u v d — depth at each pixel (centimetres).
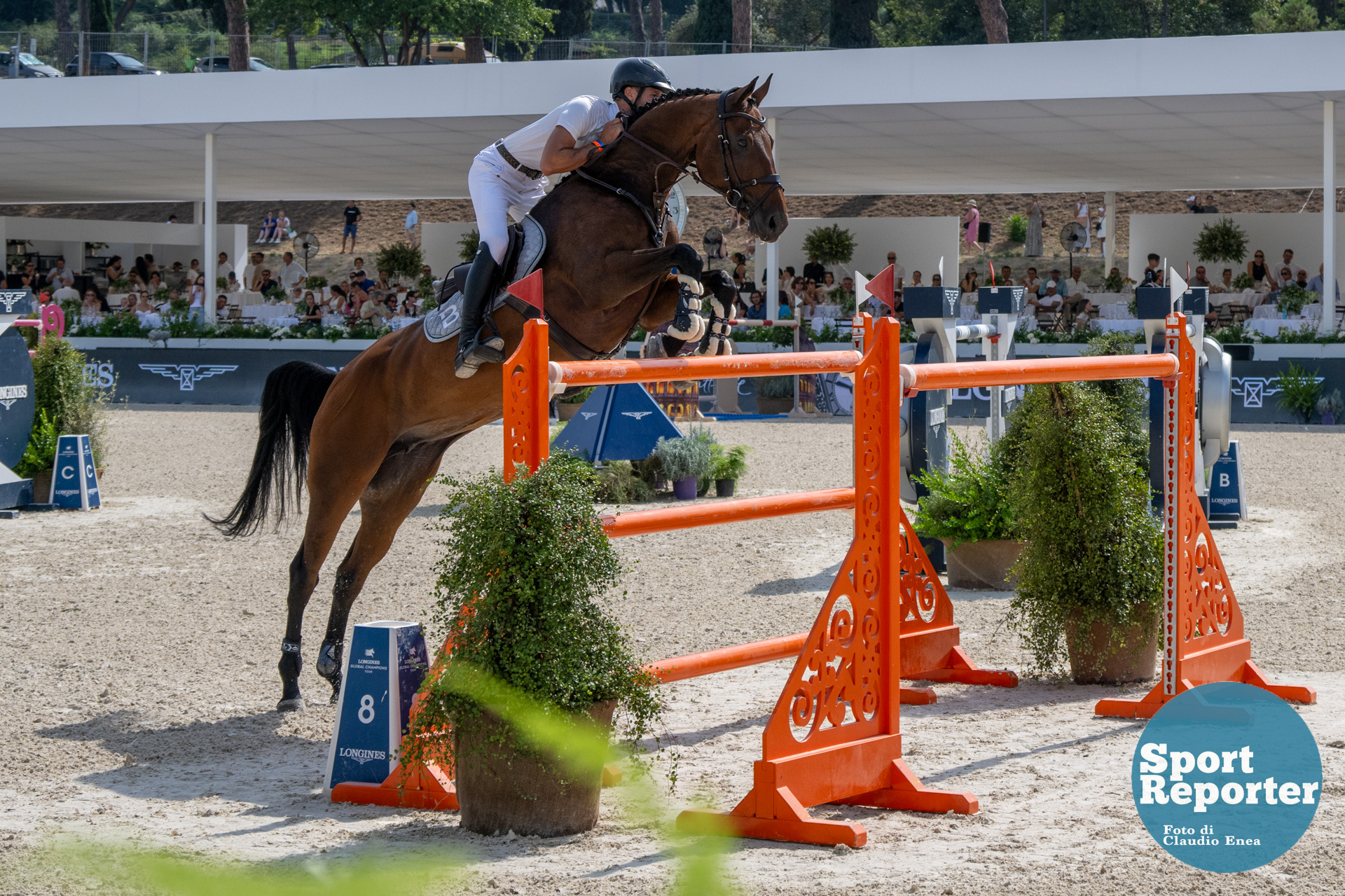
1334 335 2312
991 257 4800
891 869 420
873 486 516
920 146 2931
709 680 741
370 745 524
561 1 5209
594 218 583
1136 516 700
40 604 951
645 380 477
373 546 709
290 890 155
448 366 621
